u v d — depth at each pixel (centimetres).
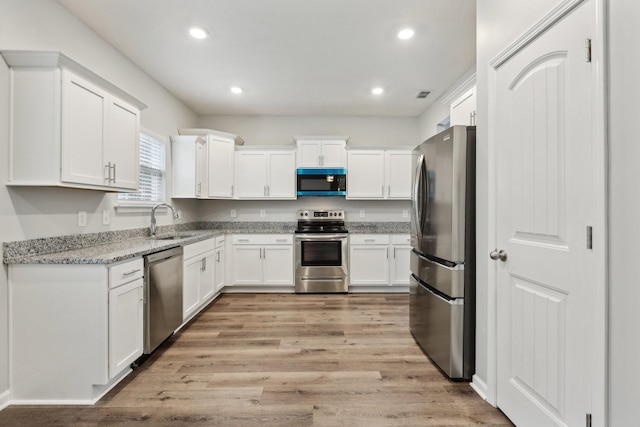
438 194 223
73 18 227
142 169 325
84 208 234
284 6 221
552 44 132
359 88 370
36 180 175
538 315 143
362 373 215
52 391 181
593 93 113
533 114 144
